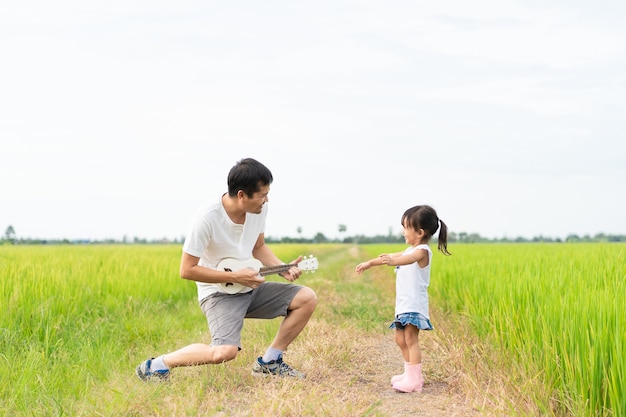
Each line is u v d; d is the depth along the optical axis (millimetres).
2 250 25266
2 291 8492
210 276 5594
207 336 8266
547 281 7930
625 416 4238
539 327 6020
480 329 7660
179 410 4809
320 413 4652
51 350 7000
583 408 4527
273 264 6297
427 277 5922
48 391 5441
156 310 9945
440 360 6590
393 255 5746
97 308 9258
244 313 5887
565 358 5023
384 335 9000
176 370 6098
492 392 5172
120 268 13883
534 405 4766
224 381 5766
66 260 15914
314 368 6281
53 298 8633
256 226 5961
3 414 4906
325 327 8625
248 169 5441
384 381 6188
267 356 6035
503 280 9125
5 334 7039
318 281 16828
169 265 16250
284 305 6027
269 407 4734
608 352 4734
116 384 5664
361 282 18594
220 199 5719
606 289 6223
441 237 5926
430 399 5430
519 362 5930
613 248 18828
